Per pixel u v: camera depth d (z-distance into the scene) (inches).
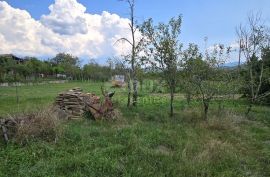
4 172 396.5
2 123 514.3
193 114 820.6
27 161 429.4
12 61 2977.4
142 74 930.1
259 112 987.3
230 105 1109.7
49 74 3929.6
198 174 427.8
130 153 477.1
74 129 576.1
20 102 1165.7
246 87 1027.9
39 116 532.4
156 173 417.4
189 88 829.8
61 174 396.8
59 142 502.3
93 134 573.3
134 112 848.3
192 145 533.6
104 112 732.0
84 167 413.4
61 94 758.5
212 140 572.7
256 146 584.7
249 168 468.4
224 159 480.7
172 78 840.9
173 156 476.7
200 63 824.3
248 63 943.0
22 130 500.7
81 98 754.8
